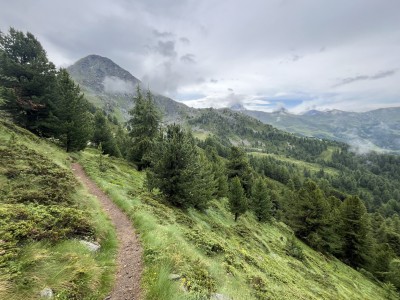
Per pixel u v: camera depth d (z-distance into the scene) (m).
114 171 31.30
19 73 31.66
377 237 79.44
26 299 5.32
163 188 24.88
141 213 15.51
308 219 50.78
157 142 27.89
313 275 28.62
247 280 12.61
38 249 6.90
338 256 52.03
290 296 14.36
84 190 17.44
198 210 31.20
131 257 9.93
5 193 11.43
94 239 10.19
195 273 9.12
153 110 41.88
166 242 10.96
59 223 9.55
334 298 22.72
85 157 35.56
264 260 23.14
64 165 23.92
